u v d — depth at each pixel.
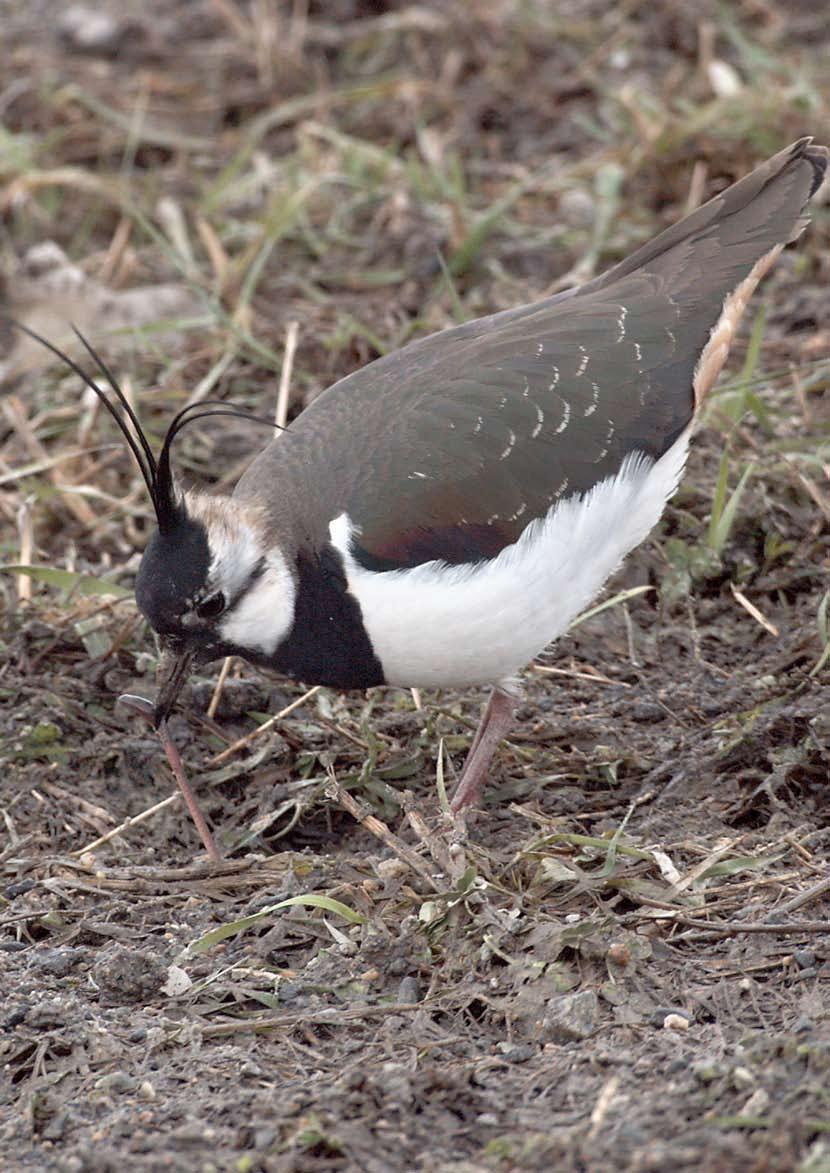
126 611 13.00
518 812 11.20
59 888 10.63
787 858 10.31
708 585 13.21
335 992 9.52
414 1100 8.38
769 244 11.82
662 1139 7.90
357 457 10.73
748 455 13.95
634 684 12.42
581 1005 9.03
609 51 20.05
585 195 17.78
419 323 15.86
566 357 11.09
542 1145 7.91
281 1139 8.20
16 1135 8.54
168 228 17.81
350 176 18.22
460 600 10.38
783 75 18.98
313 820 11.48
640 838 10.62
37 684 12.40
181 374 15.93
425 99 19.66
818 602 12.69
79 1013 9.41
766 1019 8.91
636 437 11.00
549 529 10.59
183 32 21.48
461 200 17.45
